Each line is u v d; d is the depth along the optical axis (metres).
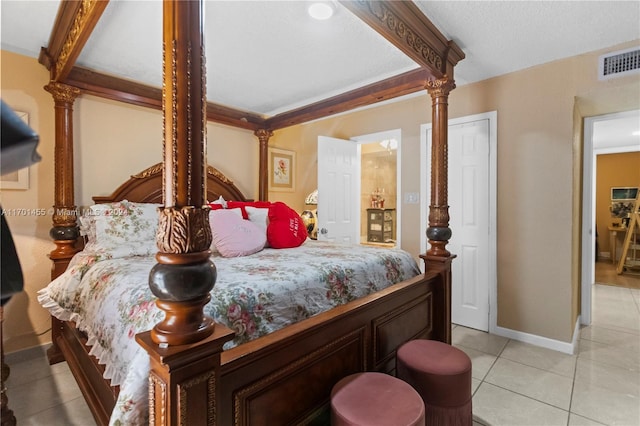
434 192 2.29
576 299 2.92
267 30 2.06
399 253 2.36
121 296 1.44
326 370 1.42
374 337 1.70
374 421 1.11
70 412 1.83
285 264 1.83
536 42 2.29
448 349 1.67
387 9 1.70
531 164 2.75
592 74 2.44
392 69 2.64
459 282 3.19
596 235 6.34
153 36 2.12
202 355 0.90
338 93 3.21
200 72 0.89
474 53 2.45
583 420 1.80
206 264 0.90
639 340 2.84
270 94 3.23
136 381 1.01
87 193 2.70
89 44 2.22
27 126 0.34
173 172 0.86
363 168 7.29
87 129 2.70
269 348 1.16
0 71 2.31
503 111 2.89
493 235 2.96
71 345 2.18
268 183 4.11
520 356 2.54
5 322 2.35
